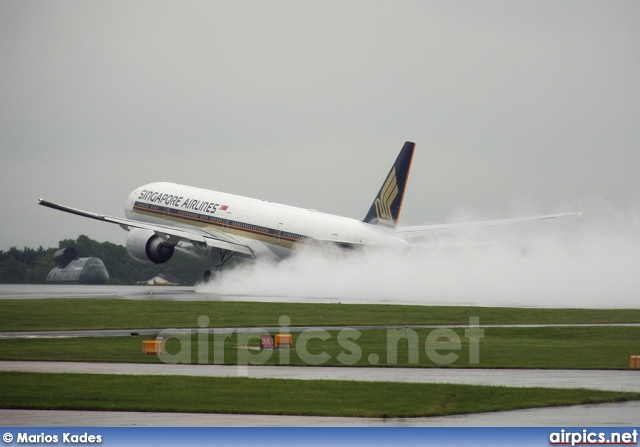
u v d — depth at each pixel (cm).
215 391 8138
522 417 7169
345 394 8025
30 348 11156
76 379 8669
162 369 9538
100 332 12912
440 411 7344
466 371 9556
